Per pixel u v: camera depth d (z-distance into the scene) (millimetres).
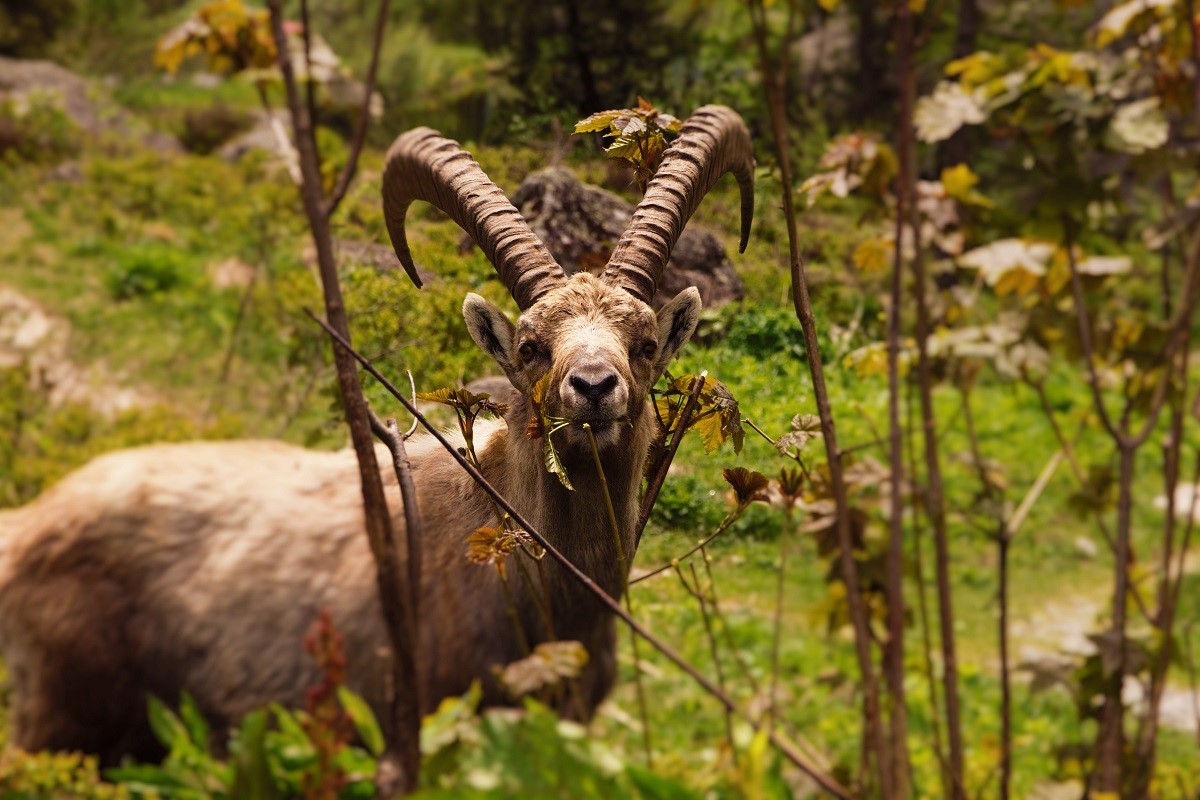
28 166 34062
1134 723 16734
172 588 8234
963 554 22359
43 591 8383
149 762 8633
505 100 14125
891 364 7484
